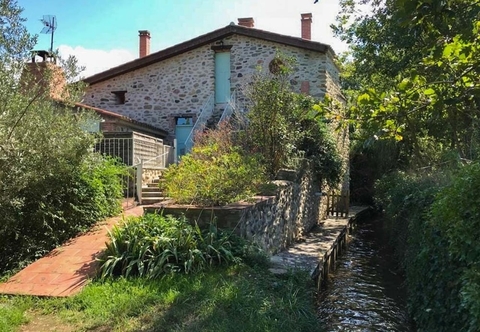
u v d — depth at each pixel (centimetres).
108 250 571
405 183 853
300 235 1050
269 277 559
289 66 1420
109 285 504
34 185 685
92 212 780
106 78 1661
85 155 746
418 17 312
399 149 1703
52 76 701
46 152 661
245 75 1518
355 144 2094
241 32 1505
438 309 432
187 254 549
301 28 1705
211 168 707
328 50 1437
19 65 627
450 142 873
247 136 1059
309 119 1218
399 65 1146
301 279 575
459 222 338
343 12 1376
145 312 433
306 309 486
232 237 605
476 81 434
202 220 628
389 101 469
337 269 921
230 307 442
